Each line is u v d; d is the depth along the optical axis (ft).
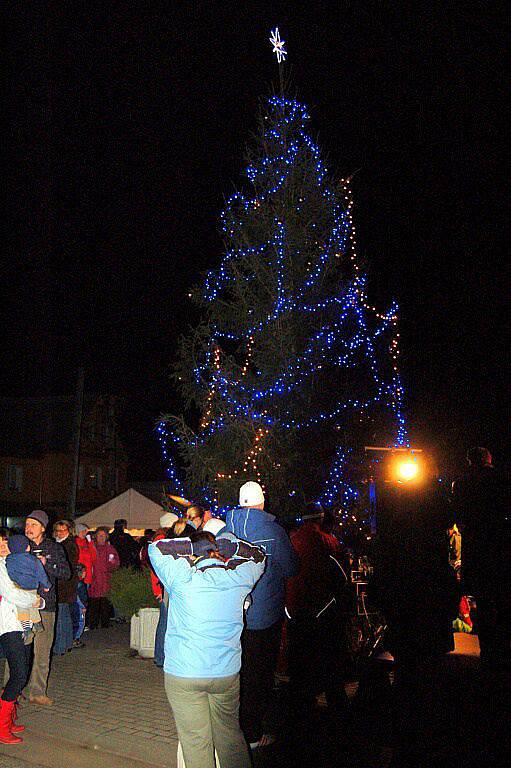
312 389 45.19
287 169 47.93
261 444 43.37
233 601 15.70
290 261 46.52
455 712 20.26
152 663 33.86
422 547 17.03
